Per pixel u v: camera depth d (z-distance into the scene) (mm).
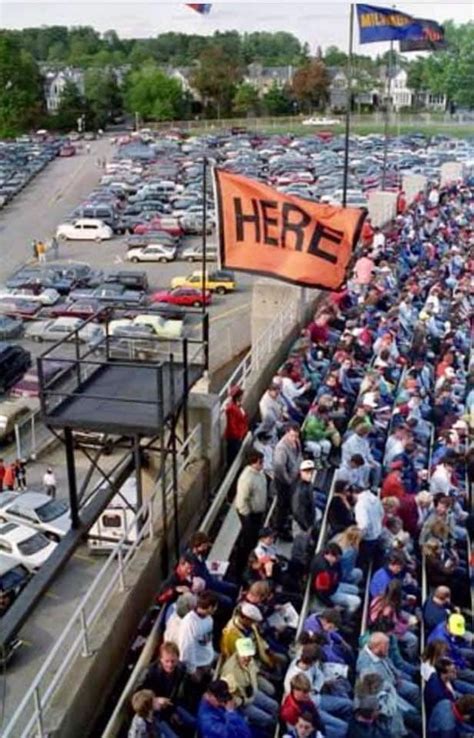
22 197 79938
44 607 18922
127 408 10727
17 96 128750
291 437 13016
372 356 20562
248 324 42875
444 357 20766
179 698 9383
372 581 11938
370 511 12477
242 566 12391
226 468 14969
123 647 10406
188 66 172750
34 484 26688
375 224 39031
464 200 48375
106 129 136875
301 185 73438
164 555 11758
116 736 8828
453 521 14031
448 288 28812
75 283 48750
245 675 9438
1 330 41062
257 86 162250
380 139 104625
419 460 15688
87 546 19922
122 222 65688
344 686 9867
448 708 9703
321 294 25375
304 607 11461
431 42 36500
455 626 11008
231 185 15211
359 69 143625
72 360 10945
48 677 14891
